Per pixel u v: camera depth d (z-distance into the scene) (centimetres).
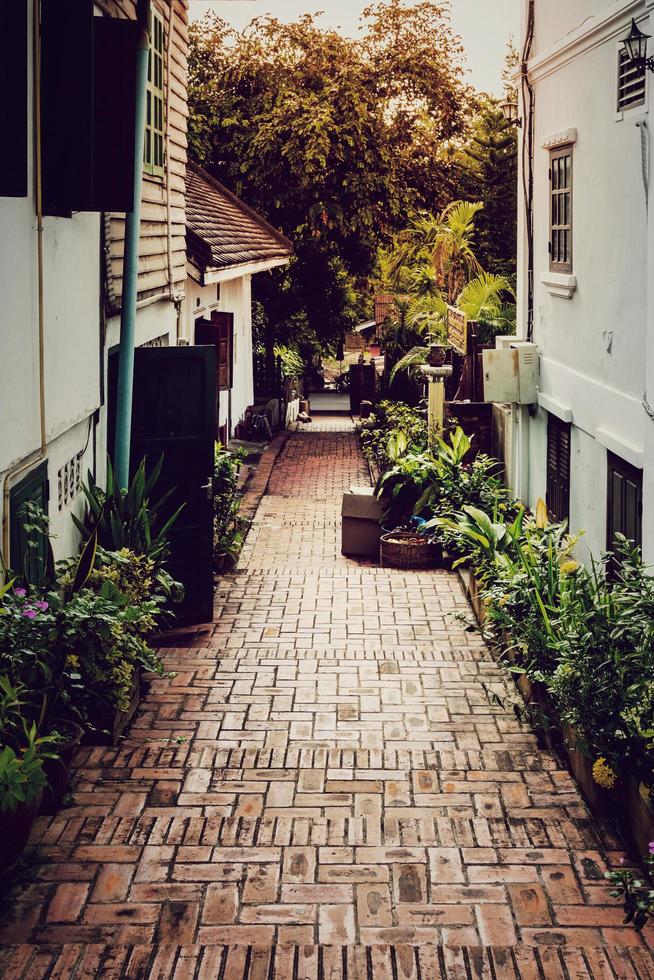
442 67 2628
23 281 620
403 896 516
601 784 577
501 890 521
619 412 802
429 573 1134
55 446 737
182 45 1245
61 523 758
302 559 1204
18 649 532
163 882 527
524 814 600
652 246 700
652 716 557
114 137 778
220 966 461
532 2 1096
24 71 538
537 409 1131
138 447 924
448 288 2241
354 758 673
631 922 493
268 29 2573
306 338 2783
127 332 842
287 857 552
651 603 559
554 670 677
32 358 642
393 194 2486
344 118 2409
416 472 1192
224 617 971
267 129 2427
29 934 482
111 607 602
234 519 1236
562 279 977
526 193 1145
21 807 507
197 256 1395
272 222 2556
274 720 734
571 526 976
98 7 823
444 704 762
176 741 696
